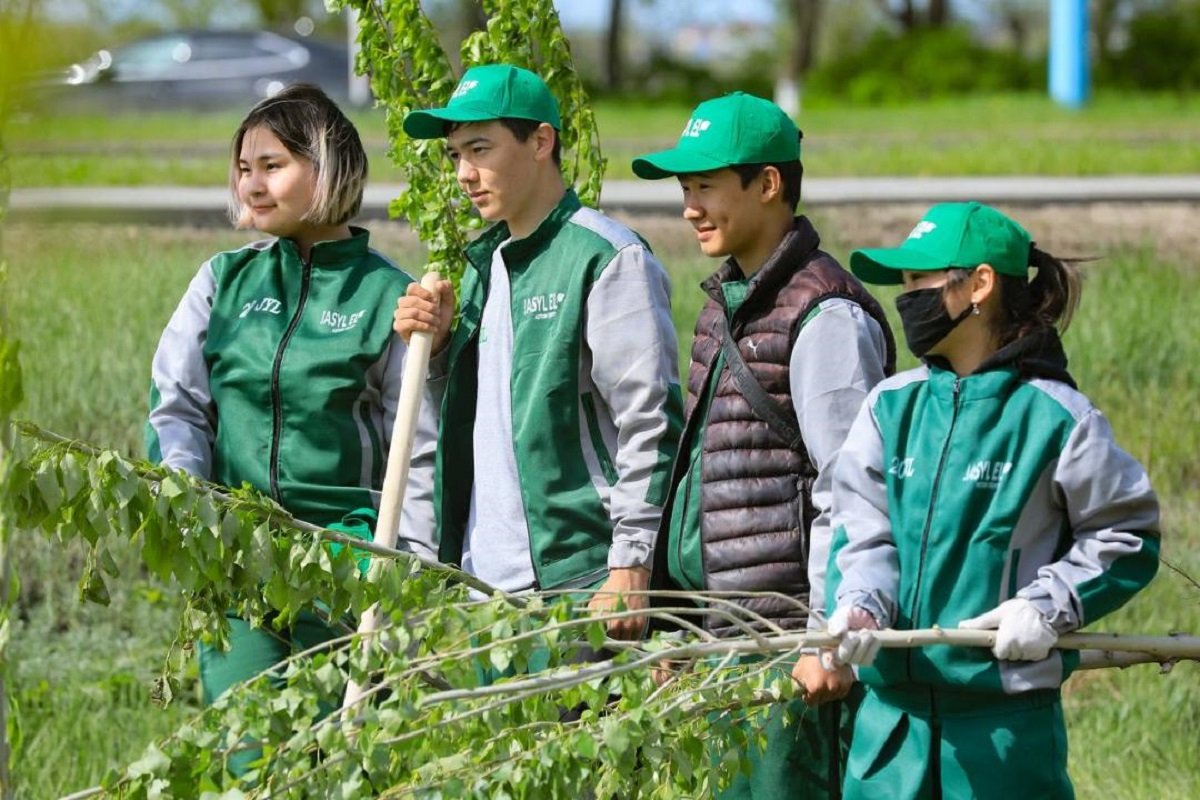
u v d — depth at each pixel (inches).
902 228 988.6
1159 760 400.5
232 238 905.5
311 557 280.2
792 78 3097.9
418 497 330.0
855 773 266.2
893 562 263.7
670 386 306.3
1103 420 256.7
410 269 768.9
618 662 249.9
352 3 366.0
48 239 778.8
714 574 292.4
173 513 275.6
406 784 248.1
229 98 2000.5
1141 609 474.3
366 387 324.2
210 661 321.7
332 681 239.6
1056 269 267.7
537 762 242.2
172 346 331.6
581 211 314.5
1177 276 820.0
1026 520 256.5
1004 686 254.2
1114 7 3078.2
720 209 294.5
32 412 572.7
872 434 268.1
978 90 2859.3
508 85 308.3
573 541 309.3
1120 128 1840.6
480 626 246.7
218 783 240.8
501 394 315.0
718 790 264.8
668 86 3097.9
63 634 474.9
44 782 386.3
